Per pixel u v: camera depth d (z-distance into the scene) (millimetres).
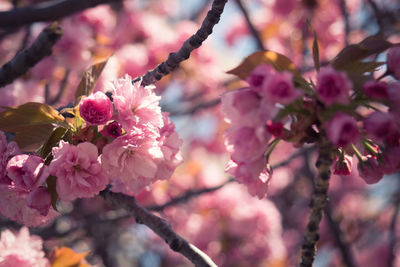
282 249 5750
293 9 6195
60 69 4523
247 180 1841
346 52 1699
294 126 1695
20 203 2045
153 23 5770
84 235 5320
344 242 4805
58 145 1967
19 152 1977
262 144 1651
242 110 1611
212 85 5980
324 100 1521
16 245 2713
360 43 1738
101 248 5531
